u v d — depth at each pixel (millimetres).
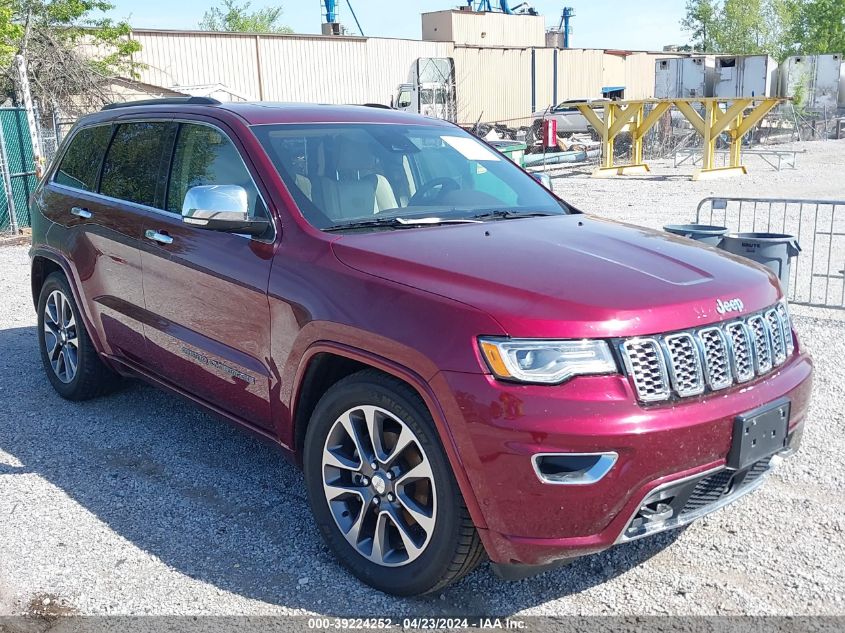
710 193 17891
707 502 3078
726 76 25000
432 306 2959
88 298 4988
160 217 4320
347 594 3244
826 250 10719
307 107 4504
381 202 3947
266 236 3684
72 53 20219
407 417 3018
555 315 2797
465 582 3334
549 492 2721
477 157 4668
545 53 44250
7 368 6203
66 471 4398
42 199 5523
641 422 2727
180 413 5285
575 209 4523
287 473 4387
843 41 60875
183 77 30172
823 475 4230
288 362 3469
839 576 3334
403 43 37188
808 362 3465
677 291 3021
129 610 3137
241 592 3260
